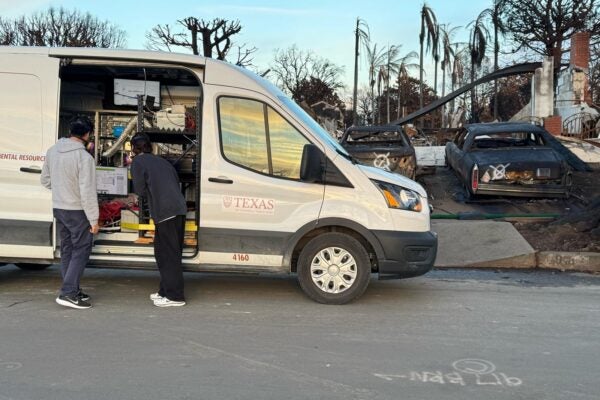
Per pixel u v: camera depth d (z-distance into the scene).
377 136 14.05
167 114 6.75
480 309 5.88
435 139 25.92
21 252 6.11
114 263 6.05
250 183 5.87
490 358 4.43
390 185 5.91
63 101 7.48
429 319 5.48
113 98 7.50
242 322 5.30
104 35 46.84
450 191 13.24
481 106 49.84
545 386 3.90
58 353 4.41
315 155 5.69
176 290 5.78
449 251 8.76
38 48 6.10
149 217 6.43
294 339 4.83
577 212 10.39
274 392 3.76
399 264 5.85
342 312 5.69
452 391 3.80
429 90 56.12
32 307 5.70
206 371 4.10
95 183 5.62
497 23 38.16
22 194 6.06
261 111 5.92
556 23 37.31
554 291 6.77
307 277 5.93
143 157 5.71
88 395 3.68
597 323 5.41
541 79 20.62
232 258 5.95
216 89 5.95
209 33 32.94
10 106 6.07
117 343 4.66
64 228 5.71
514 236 9.18
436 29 38.50
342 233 5.91
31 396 3.66
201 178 5.90
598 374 4.12
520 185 11.35
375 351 4.56
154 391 3.75
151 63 6.02
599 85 37.72
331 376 4.04
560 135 18.42
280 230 5.88
